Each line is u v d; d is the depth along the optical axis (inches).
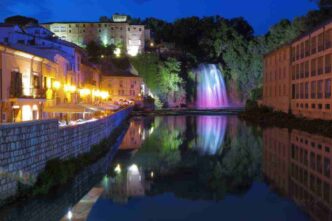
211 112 4483.3
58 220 691.4
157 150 1547.7
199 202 820.0
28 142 776.9
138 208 778.2
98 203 802.2
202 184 974.4
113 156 1398.9
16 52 1268.5
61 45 2193.7
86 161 1135.0
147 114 4136.3
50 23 6466.5
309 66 2488.9
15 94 1256.2
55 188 860.6
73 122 1515.7
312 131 2021.4
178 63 5575.8
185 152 1497.3
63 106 1519.4
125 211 753.6
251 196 858.1
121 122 2632.9
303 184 947.3
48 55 1699.1
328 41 2191.2
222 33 6343.5
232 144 1701.5
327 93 2193.7
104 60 5027.1
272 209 759.7
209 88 5649.6
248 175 1067.9
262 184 961.5
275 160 1282.0
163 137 2001.7
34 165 802.2
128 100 4443.9
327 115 2180.1
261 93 4062.5
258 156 1376.7
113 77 4500.5
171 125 2760.8
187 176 1068.5
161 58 5905.5
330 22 2140.7
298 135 1918.1
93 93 2984.7
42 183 808.3
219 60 6112.2
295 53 2795.3
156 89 5354.3
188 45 6840.6
